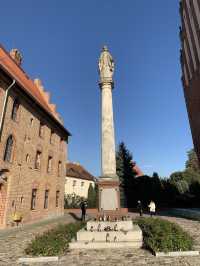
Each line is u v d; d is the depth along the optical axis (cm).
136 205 4250
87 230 1232
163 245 931
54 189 2906
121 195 4244
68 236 1146
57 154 3064
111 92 1653
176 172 4978
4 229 1819
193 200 3744
